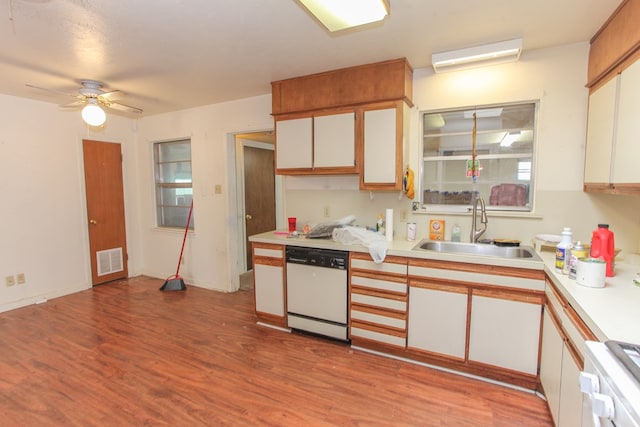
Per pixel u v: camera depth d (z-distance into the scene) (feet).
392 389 7.29
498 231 9.02
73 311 11.71
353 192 10.87
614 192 6.23
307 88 10.07
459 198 9.66
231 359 8.54
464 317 7.63
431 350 8.05
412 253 8.05
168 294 13.60
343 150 9.70
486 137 9.22
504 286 7.16
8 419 6.40
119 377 7.75
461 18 6.70
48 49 8.00
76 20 6.63
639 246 7.61
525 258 7.31
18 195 12.13
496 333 7.32
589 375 3.24
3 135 11.71
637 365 2.95
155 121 15.21
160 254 15.76
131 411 6.61
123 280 15.49
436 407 6.70
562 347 5.35
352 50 8.26
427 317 8.03
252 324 10.66
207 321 10.89
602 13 6.46
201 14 6.46
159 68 9.36
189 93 11.90
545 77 8.27
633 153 5.45
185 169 15.14
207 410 6.64
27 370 8.04
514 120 8.89
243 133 13.28
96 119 10.39
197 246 14.60
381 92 9.04
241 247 16.20
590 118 7.57
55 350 8.97
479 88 8.91
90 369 8.07
